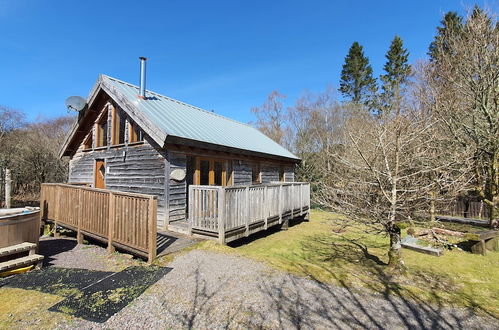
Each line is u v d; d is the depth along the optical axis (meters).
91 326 3.06
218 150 9.08
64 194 7.72
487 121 9.44
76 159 11.86
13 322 3.14
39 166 20.67
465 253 7.58
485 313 3.86
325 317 3.41
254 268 5.01
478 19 9.68
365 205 6.06
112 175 9.88
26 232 5.35
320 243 8.63
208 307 3.53
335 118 24.73
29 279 4.50
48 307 3.50
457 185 6.16
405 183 5.89
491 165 9.58
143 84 9.67
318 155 20.92
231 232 6.82
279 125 32.38
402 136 5.74
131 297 3.78
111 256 5.81
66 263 5.47
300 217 12.70
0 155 18.44
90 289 4.05
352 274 5.33
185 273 4.68
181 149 8.31
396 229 5.56
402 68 26.58
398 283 4.91
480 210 11.81
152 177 8.35
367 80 31.45
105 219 6.13
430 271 6.01
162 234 7.20
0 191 15.62
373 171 5.42
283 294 4.01
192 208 7.05
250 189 7.75
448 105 10.35
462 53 10.26
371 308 3.76
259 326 3.12
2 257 4.83
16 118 23.20
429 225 8.15
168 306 3.54
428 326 3.34
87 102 10.37
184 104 12.69
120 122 9.90
